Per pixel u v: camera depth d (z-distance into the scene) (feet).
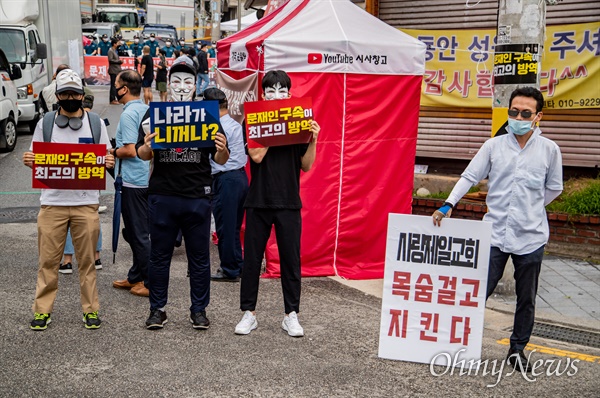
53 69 59.77
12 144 48.01
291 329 18.66
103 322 19.38
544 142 16.33
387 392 15.42
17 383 15.34
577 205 27.61
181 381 15.66
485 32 33.32
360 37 24.81
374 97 25.08
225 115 23.31
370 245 25.64
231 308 21.04
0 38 53.01
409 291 17.17
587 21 30.83
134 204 21.26
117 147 21.26
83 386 15.28
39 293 18.60
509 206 16.42
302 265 24.98
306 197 24.54
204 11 140.97
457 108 34.60
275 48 23.93
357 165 25.04
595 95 30.96
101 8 131.03
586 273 25.66
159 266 18.72
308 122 18.28
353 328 19.57
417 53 25.66
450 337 16.97
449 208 16.79
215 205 23.49
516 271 16.66
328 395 15.16
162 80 77.92
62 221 18.34
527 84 22.53
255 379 15.87
